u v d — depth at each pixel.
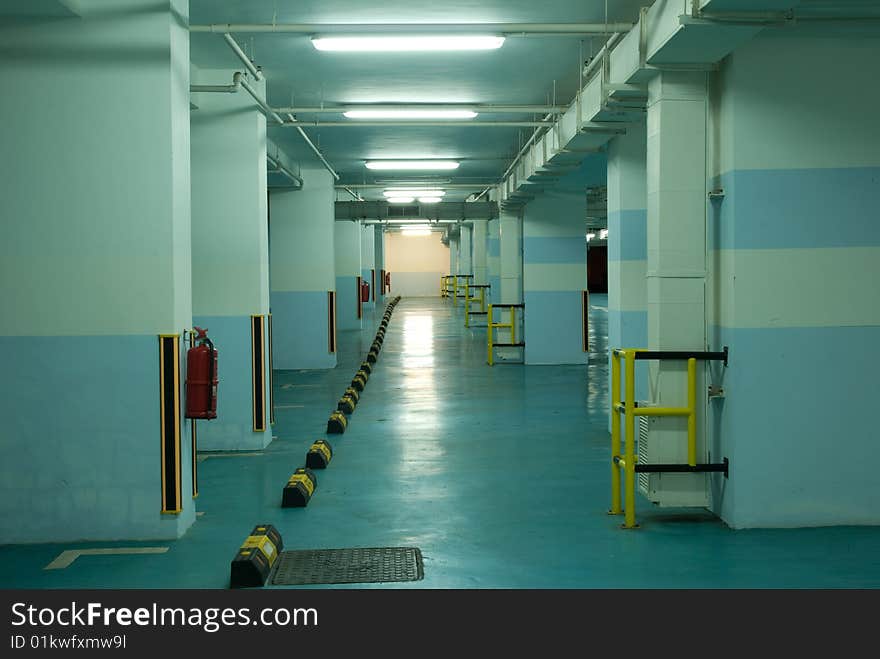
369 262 31.98
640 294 8.66
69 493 5.37
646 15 5.55
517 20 6.93
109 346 5.37
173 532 5.37
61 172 5.35
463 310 30.30
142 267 5.36
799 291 5.41
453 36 6.31
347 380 13.06
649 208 5.87
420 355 16.50
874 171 5.41
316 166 14.59
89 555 5.06
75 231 5.35
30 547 5.26
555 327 14.58
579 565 4.71
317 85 9.23
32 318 5.35
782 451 5.42
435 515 5.79
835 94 5.39
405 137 12.52
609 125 7.95
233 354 8.23
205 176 8.24
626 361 5.50
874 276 5.43
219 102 8.24
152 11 5.33
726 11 4.69
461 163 15.38
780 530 5.38
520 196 14.32
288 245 14.58
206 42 7.34
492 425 9.19
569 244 14.50
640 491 5.91
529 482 6.70
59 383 5.36
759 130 5.38
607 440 8.34
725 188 5.46
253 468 7.38
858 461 5.45
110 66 5.33
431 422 9.41
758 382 5.40
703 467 5.48
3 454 5.35
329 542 5.21
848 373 5.43
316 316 14.62
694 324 5.66
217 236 8.26
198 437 8.20
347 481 6.79
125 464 5.37
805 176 5.39
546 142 10.41
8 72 5.32
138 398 5.37
